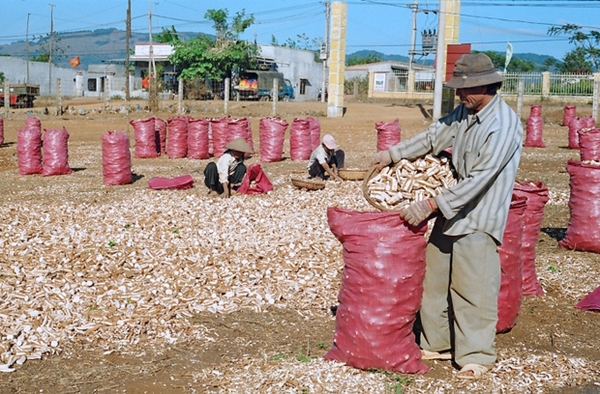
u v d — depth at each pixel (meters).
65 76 63.78
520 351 5.46
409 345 4.93
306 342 5.63
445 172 4.93
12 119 30.05
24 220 9.64
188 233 8.91
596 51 49.22
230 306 6.42
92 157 18.47
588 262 7.95
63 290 6.54
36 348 5.43
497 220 4.77
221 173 11.48
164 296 6.55
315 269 7.47
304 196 11.67
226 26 50.22
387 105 36.56
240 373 4.99
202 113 32.97
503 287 5.74
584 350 5.58
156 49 55.53
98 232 8.83
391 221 4.73
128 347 5.54
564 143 22.94
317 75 59.81
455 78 4.70
